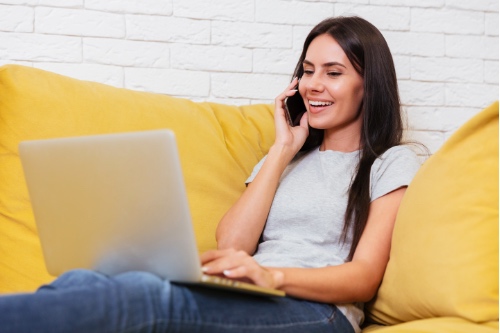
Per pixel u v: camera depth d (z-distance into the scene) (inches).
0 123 65.8
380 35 67.7
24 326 37.6
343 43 66.2
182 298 44.0
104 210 45.3
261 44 86.4
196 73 84.7
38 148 47.6
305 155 70.4
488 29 91.7
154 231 43.4
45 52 80.6
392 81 67.3
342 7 88.3
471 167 49.4
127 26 82.8
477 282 46.4
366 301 58.5
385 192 60.0
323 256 59.6
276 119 69.3
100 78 82.1
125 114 68.4
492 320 45.9
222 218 65.2
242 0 85.9
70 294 39.8
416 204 52.9
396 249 54.4
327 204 62.6
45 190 48.6
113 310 40.3
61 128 65.6
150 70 83.5
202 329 44.3
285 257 59.1
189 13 84.5
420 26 90.1
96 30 82.0
